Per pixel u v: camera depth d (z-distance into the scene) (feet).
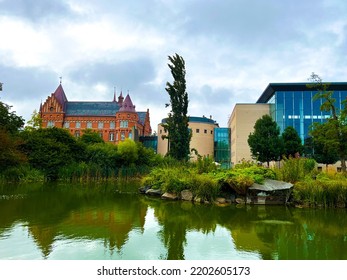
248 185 59.36
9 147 94.32
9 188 81.20
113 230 35.99
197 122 244.22
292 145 140.56
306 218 45.50
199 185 62.28
